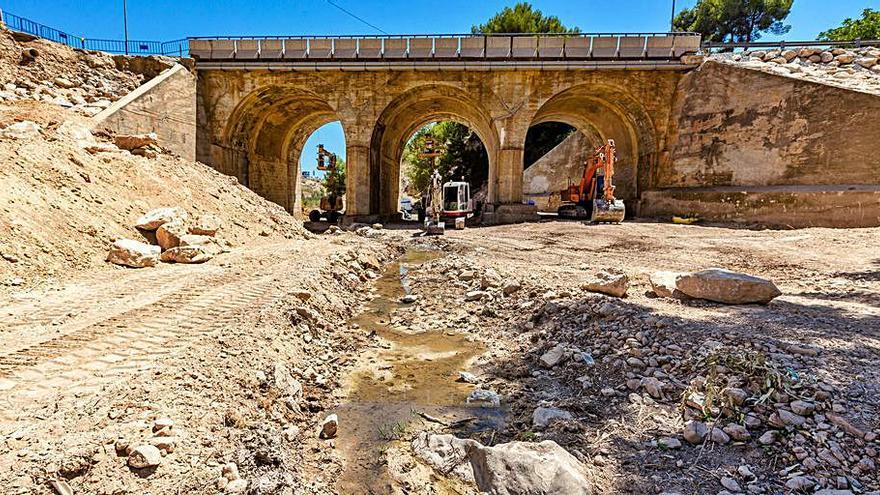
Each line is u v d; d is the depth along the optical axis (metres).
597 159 20.61
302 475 3.10
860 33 29.27
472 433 3.87
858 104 15.32
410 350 6.05
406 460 3.38
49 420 2.93
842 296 6.91
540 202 40.56
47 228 7.32
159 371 3.75
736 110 18.91
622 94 22.62
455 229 21.05
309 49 22.75
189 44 22.89
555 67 21.84
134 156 12.38
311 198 64.94
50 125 12.18
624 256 11.96
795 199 16.02
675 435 3.40
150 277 7.35
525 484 2.82
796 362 4.06
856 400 3.35
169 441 2.83
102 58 19.77
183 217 10.09
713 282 6.51
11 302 5.51
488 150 28.25
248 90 23.30
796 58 20.34
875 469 2.68
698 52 21.47
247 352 4.60
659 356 4.68
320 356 5.48
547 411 4.00
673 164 21.73
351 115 23.31
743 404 3.50
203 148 23.36
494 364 5.47
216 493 2.59
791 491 2.61
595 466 3.14
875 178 15.09
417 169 51.31
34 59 16.94
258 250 10.85
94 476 2.51
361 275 10.47
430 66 22.19
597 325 5.89
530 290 7.88
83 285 6.54
